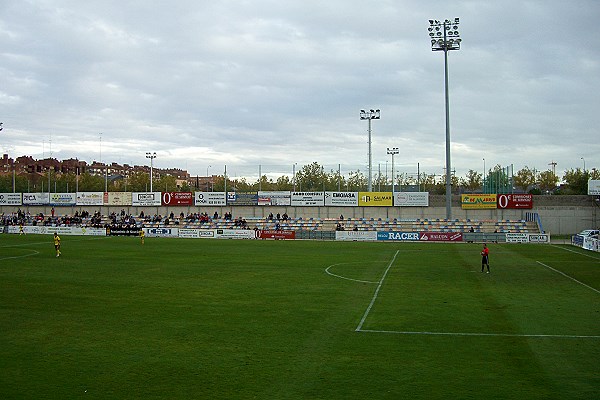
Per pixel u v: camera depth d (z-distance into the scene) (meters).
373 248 60.31
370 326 22.38
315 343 19.75
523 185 135.25
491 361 17.53
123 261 46.53
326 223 83.62
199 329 21.91
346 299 28.56
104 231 81.69
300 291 31.11
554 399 14.20
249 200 89.00
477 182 135.50
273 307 26.39
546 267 42.47
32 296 29.42
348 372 16.45
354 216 86.56
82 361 17.67
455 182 132.50
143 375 16.25
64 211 97.81
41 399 14.34
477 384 15.34
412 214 85.00
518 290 31.36
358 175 130.62
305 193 87.00
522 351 18.66
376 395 14.53
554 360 17.59
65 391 14.92
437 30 71.25
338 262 46.09
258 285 33.31
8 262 45.50
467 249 59.03
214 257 50.03
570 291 30.97
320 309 25.89
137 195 93.81
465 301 27.92
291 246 62.97
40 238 73.62
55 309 25.91
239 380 15.77
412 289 31.81
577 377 15.91
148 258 49.03
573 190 117.12
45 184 143.12
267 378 15.93
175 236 78.81
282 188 136.62
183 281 34.97
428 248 60.28
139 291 31.06
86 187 143.00
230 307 26.39
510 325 22.47
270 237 75.12
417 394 14.59
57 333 21.27
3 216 95.94
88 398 14.41
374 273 38.97
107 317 24.12
